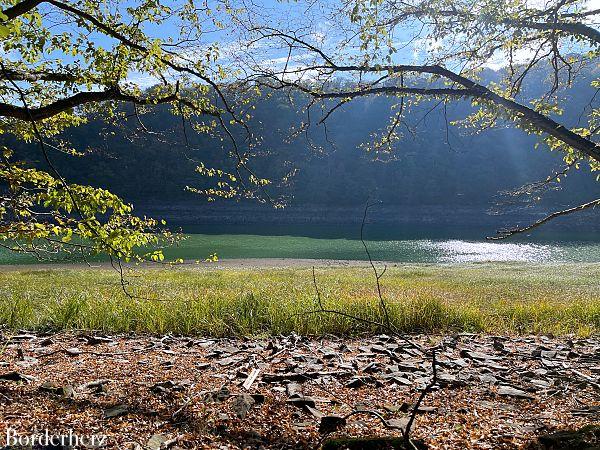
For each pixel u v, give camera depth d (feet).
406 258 173.99
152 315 37.06
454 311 41.52
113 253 20.77
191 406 18.90
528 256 176.86
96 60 22.47
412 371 25.08
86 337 33.01
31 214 22.71
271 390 21.43
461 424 17.30
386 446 14.84
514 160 301.43
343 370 24.97
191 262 146.20
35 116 22.07
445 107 23.47
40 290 55.01
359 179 345.51
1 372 22.99
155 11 23.26
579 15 19.84
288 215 339.16
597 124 24.09
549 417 18.10
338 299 42.91
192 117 28.91
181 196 318.45
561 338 35.88
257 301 39.55
